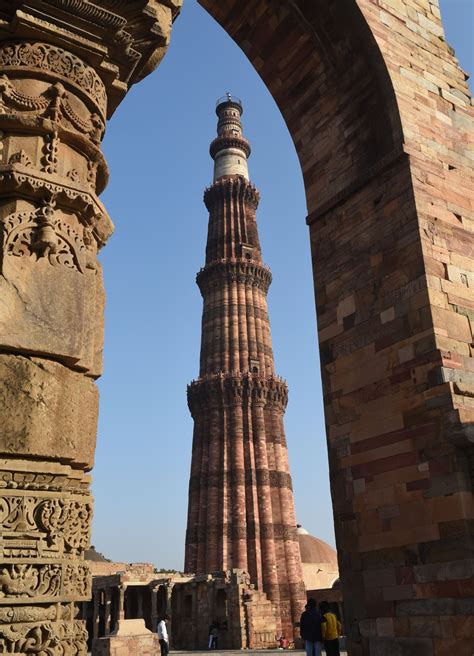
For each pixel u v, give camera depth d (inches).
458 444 389.1
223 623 1676.9
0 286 191.8
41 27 225.1
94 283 219.8
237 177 2896.2
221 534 2082.9
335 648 494.6
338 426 478.3
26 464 183.9
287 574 2086.6
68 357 200.7
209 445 2282.2
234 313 2509.8
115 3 236.7
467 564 364.2
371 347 466.3
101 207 232.8
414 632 386.9
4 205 206.1
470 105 550.3
